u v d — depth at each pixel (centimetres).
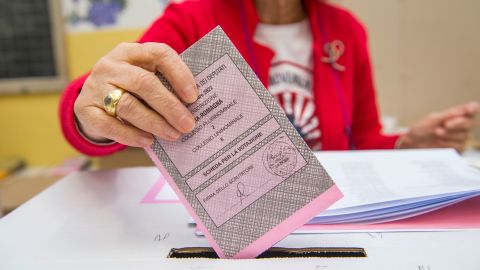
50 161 180
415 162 64
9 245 48
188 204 47
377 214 50
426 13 172
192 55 46
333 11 104
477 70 175
